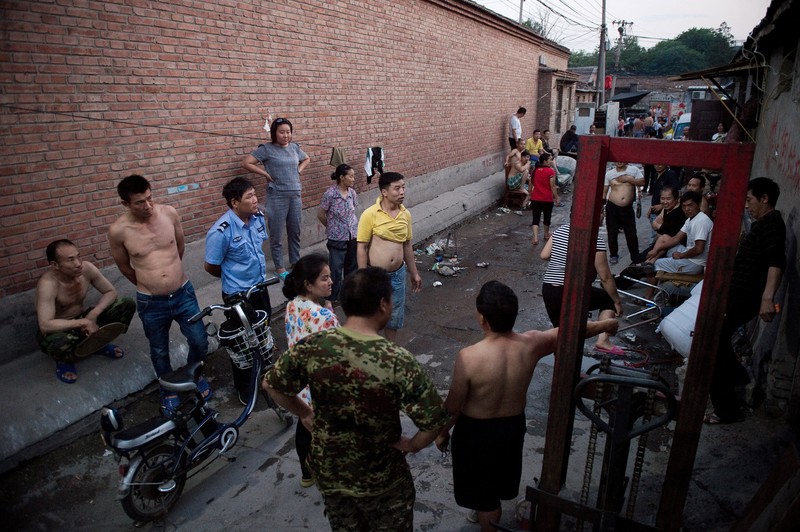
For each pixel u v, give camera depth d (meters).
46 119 4.58
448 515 3.34
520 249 9.64
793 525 2.25
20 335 4.50
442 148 12.23
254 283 4.71
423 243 9.94
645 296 7.00
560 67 21.53
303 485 3.60
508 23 14.83
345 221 6.62
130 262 4.36
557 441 2.76
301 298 3.32
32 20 4.40
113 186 5.16
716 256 2.30
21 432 3.86
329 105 8.09
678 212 6.71
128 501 3.15
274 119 7.02
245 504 3.48
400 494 2.41
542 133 17.25
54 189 4.69
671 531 2.68
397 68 9.91
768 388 4.20
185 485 3.66
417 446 2.29
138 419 4.46
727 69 8.05
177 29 5.59
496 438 2.73
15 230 4.45
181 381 3.47
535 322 6.42
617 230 8.28
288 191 6.81
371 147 8.48
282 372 2.31
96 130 4.96
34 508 3.48
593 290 4.82
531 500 2.87
